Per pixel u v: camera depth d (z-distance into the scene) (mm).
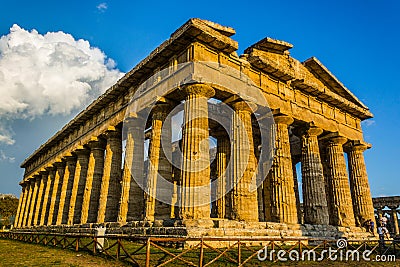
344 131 32812
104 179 29844
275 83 27344
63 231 31750
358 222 31797
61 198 38438
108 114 32281
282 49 27828
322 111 30922
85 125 37438
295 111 27891
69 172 39406
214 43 22594
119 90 30094
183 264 12773
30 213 51594
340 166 30734
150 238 11789
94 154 33562
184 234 17062
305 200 27906
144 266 11969
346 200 29844
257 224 21359
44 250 17359
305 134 29359
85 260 13883
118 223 24703
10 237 29438
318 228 25312
